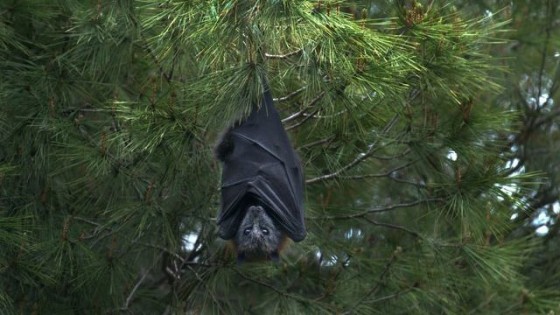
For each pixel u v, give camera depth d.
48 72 12.59
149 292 14.35
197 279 13.41
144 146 10.98
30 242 12.22
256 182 10.42
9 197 12.46
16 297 12.68
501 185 12.02
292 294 13.22
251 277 13.54
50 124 12.12
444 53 11.19
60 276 12.59
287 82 11.99
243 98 10.16
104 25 12.10
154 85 11.60
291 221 10.44
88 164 11.92
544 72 17.94
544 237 17.80
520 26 17.19
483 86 13.28
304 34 9.67
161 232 12.71
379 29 11.94
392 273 13.22
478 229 12.27
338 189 14.09
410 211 14.62
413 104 12.77
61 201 12.76
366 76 10.06
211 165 12.55
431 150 12.39
